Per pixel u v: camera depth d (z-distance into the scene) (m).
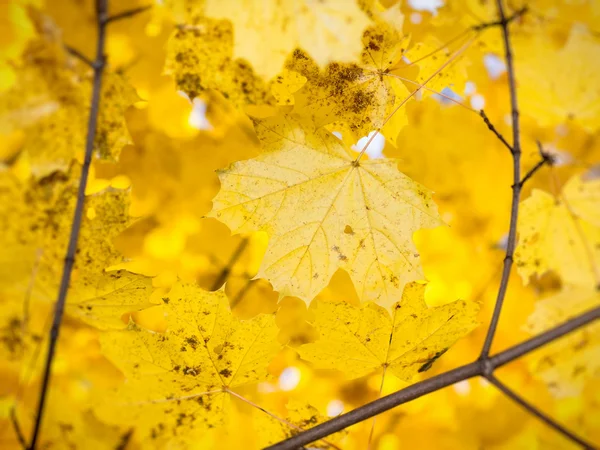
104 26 0.44
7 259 0.44
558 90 0.59
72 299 0.45
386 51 0.45
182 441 0.47
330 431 0.44
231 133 0.66
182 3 0.46
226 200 0.45
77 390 0.65
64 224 0.44
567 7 0.59
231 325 0.45
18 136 0.44
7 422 0.48
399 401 0.44
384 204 0.46
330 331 0.45
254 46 0.44
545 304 0.61
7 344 0.45
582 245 0.58
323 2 0.43
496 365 0.44
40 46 0.44
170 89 0.62
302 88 0.46
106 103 0.45
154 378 0.46
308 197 0.45
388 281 0.45
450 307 0.45
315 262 0.45
